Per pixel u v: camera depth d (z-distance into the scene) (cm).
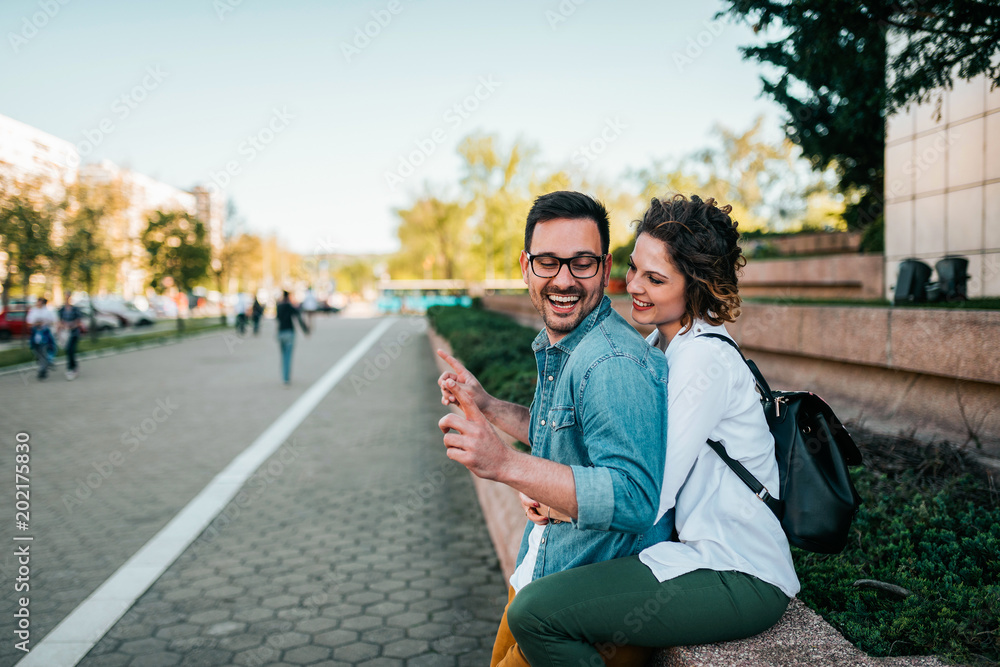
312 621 326
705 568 139
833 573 208
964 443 338
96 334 2522
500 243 4041
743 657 137
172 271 2661
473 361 759
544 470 125
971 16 303
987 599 175
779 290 989
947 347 355
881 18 320
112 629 316
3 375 1396
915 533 235
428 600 349
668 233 151
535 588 139
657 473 129
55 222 1958
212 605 342
